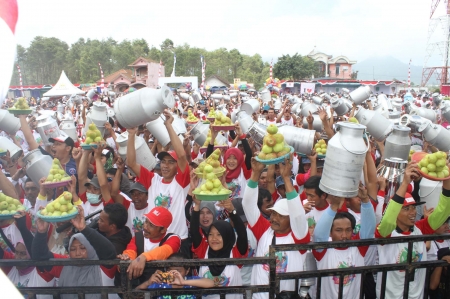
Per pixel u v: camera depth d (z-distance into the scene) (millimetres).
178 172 5555
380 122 6773
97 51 96750
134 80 79812
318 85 69375
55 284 4172
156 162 6594
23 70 86938
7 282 1384
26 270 4086
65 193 3441
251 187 4164
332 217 3904
